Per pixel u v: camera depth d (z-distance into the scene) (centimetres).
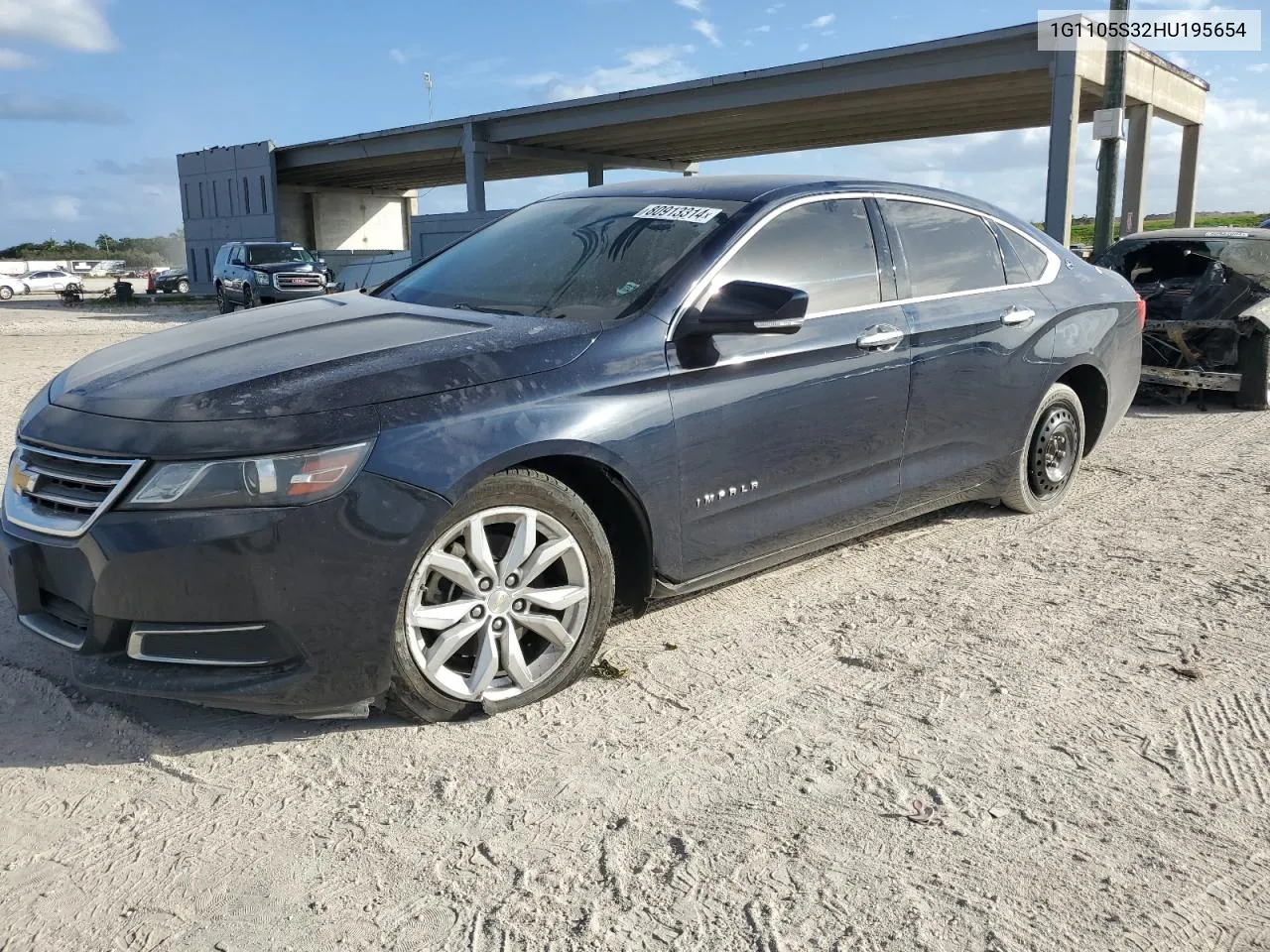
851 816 258
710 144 3469
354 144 3675
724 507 355
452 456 283
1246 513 530
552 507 308
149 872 234
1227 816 259
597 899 226
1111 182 1419
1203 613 394
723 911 222
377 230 4997
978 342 445
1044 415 504
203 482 265
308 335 329
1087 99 2384
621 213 401
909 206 439
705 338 341
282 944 211
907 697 324
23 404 888
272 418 271
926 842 247
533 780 274
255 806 261
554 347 316
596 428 311
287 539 264
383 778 274
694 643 366
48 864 237
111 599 270
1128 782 274
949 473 449
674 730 302
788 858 240
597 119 2856
